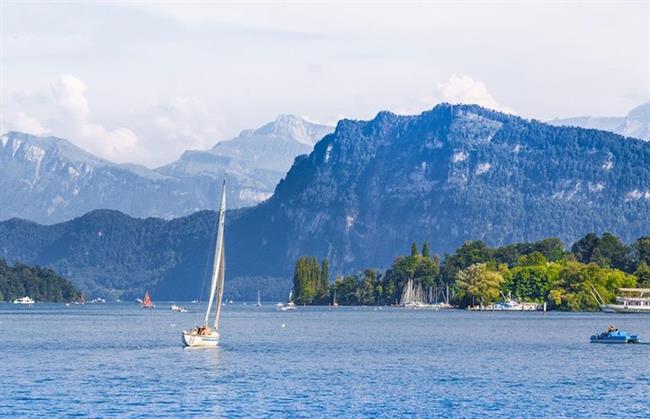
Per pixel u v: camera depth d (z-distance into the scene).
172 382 178.12
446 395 161.88
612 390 167.88
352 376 188.00
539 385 174.38
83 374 191.38
